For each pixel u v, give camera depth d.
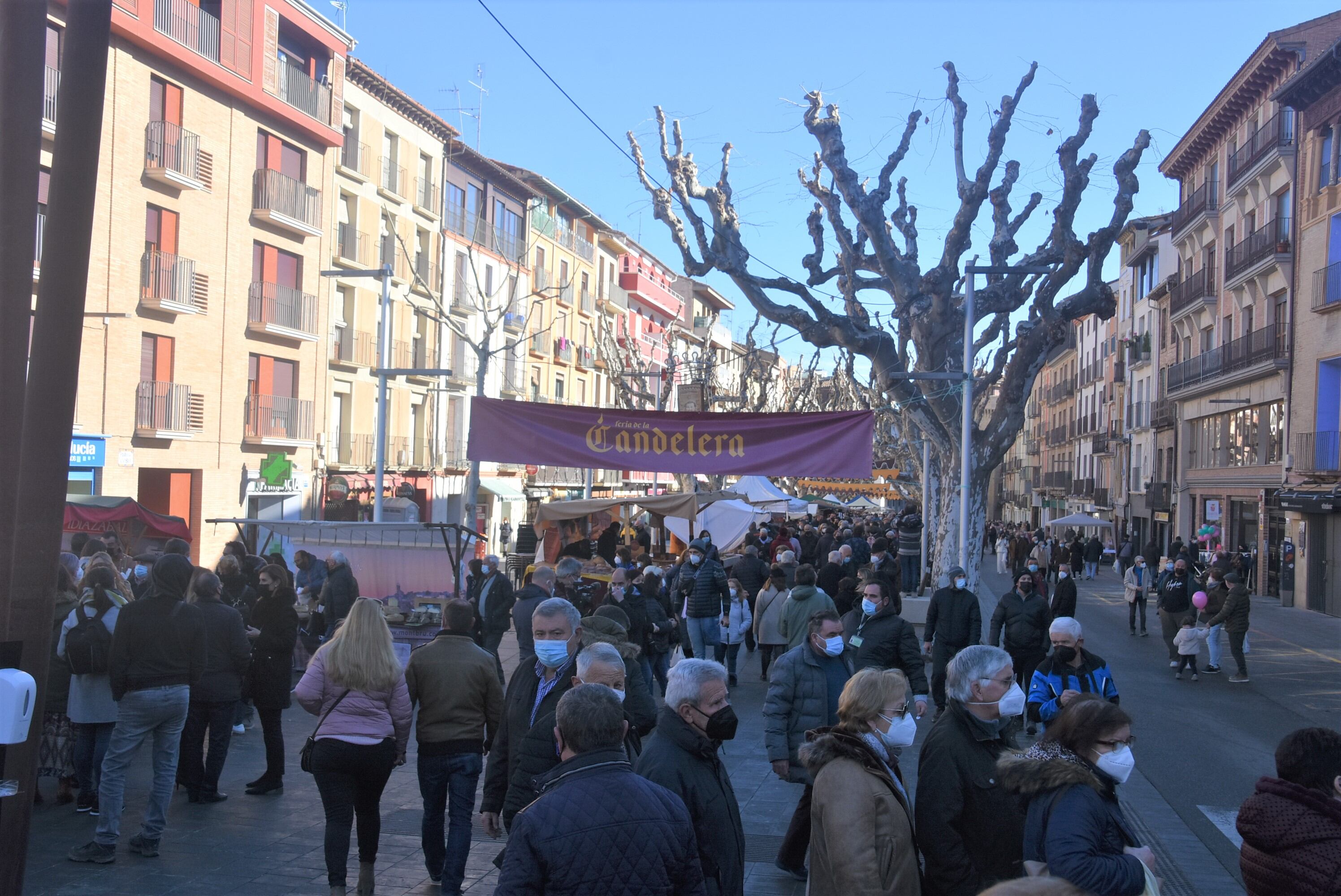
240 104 32.56
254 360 33.94
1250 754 11.09
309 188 35.44
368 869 6.17
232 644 8.05
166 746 6.88
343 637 6.05
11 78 4.46
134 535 18.64
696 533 23.66
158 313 29.53
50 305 4.61
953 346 17.88
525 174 53.56
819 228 18.67
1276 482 34.22
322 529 16.06
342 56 37.47
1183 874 7.18
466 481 47.62
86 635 7.51
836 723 6.95
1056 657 7.14
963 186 17.00
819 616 6.94
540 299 54.44
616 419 11.14
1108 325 66.12
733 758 10.07
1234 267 37.75
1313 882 3.25
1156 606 30.58
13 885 4.44
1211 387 40.00
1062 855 3.39
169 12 29.34
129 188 28.45
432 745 6.20
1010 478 111.56
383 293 19.39
